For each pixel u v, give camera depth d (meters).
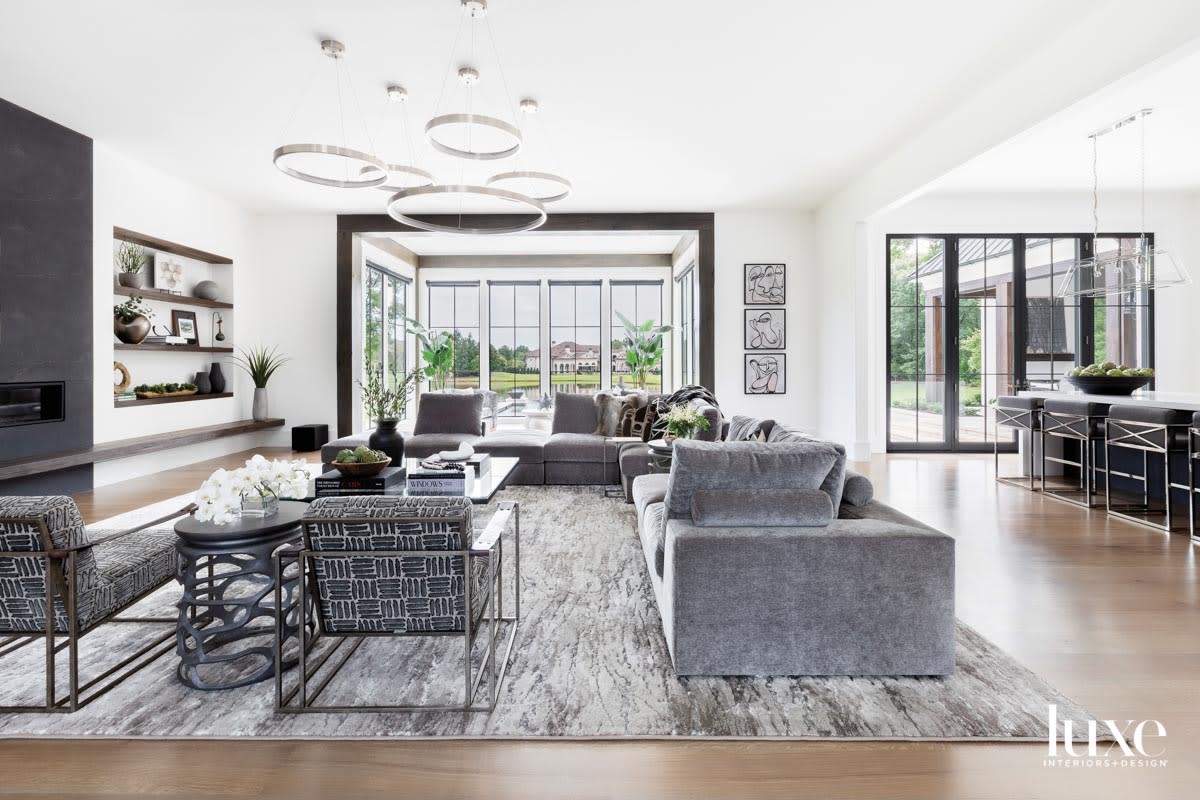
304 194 6.89
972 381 7.36
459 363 11.15
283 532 2.15
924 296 7.33
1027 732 1.84
